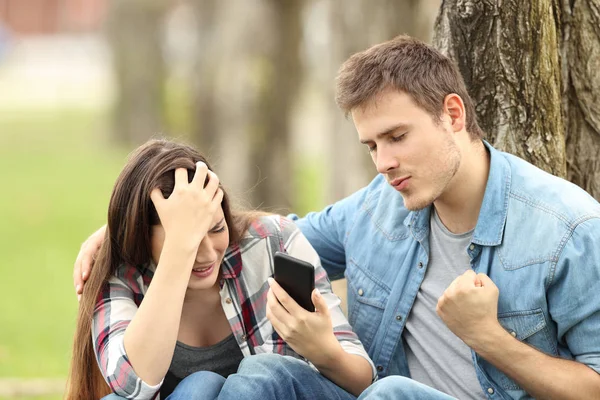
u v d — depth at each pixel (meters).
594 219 7.86
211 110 39.97
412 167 8.04
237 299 8.95
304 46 29.52
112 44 56.41
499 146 9.62
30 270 29.72
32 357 19.70
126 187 8.55
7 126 70.19
